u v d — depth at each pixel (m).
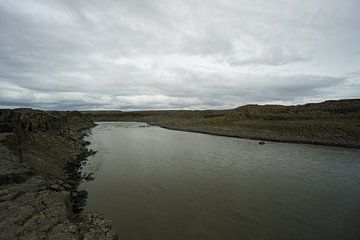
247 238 14.23
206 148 43.72
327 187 22.62
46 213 12.62
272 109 94.31
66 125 65.31
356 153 37.94
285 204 18.89
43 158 25.34
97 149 43.03
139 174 26.73
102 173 27.11
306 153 38.28
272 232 14.89
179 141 53.62
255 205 18.70
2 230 10.81
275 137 53.62
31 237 10.52
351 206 18.53
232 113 100.38
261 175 26.39
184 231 14.92
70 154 33.97
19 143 24.17
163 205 18.61
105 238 11.84
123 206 18.39
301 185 23.17
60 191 16.56
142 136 64.62
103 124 126.94
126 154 38.16
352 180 24.62
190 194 20.86
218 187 22.62
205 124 88.75
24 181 16.45
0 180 15.36
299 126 58.41
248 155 37.06
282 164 31.19
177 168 29.34
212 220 16.30
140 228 15.21
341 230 15.14
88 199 19.67
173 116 152.00
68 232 11.25
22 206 13.06
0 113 26.58
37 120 37.06
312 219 16.52
